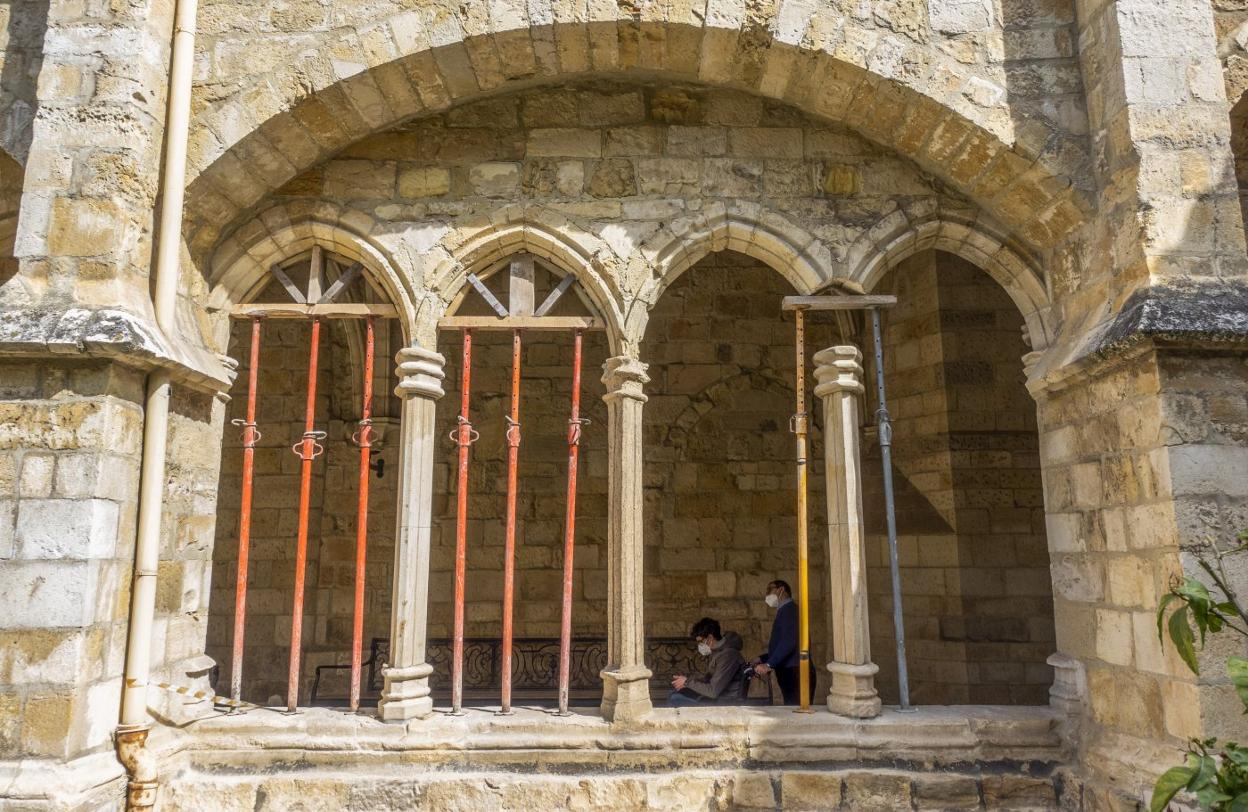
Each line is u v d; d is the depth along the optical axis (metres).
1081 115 4.74
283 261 5.34
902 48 4.75
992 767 4.62
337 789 4.46
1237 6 4.89
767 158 5.28
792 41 4.70
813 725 4.67
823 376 5.14
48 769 3.73
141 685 4.18
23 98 4.72
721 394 8.72
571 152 5.27
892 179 5.27
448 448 8.65
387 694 4.71
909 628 7.45
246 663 8.31
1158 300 4.06
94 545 3.96
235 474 8.63
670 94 5.33
